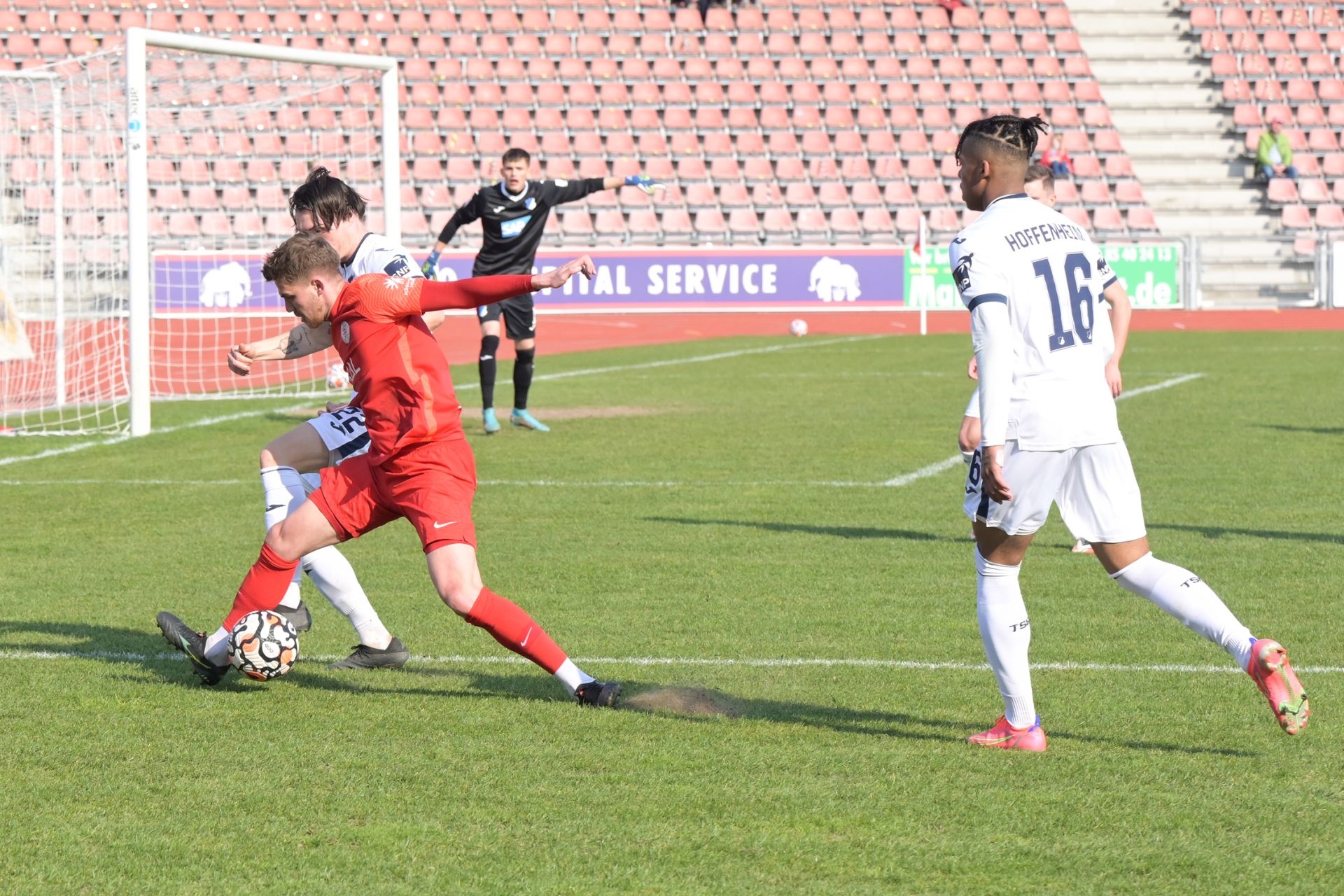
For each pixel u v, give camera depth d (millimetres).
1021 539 13453
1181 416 41125
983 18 107438
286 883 10633
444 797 12445
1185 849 11227
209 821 11883
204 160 83312
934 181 98438
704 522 26094
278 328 69000
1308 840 11398
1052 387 13102
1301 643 17625
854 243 95375
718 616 19250
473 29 101312
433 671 16844
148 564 22734
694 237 93875
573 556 23188
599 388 50344
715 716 14836
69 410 46125
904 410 43062
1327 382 50250
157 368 59938
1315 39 107938
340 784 12773
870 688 15867
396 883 10641
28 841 11477
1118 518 13531
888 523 25938
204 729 14430
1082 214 95250
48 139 54031
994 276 12867
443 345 73125
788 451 34875
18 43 91250
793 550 23578
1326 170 100688
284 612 17891
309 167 72500
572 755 13570
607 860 11055
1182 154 101688
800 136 99375
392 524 26312
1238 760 13344
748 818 11898
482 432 38906
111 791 12609
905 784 12711
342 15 99312
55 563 22844
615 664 16906
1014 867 10906
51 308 53906
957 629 18531
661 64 101125
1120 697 15398
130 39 37719
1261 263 95250
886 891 10492
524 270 38312
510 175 37500
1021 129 13383
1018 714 13672
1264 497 28234
